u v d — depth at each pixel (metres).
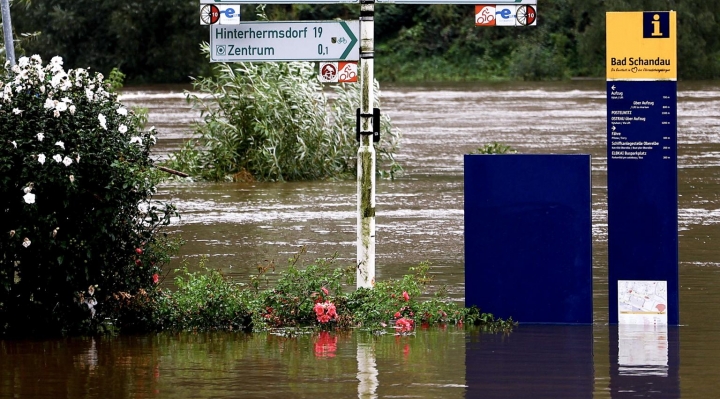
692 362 15.09
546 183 17.45
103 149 16.58
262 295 18.27
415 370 14.73
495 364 15.03
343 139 41.56
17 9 127.75
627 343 16.22
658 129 17.16
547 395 13.54
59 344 16.44
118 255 17.19
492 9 17.80
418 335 16.92
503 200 17.55
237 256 24.16
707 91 101.81
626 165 17.30
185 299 17.86
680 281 21.11
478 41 142.38
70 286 16.91
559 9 142.75
